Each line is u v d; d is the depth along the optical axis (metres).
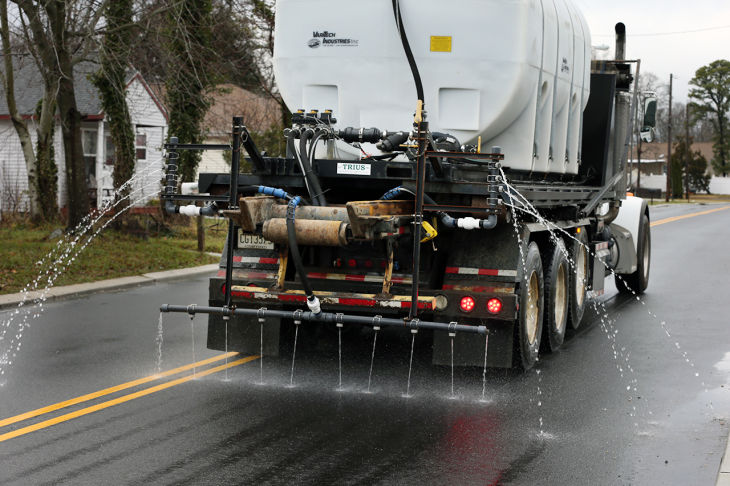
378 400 14.83
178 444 12.20
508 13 17.20
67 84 38.69
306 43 18.14
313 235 14.24
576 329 22.34
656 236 56.78
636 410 14.38
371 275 16.22
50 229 43.91
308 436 12.66
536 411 14.26
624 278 28.89
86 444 12.17
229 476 10.90
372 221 13.98
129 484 10.57
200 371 16.84
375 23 17.64
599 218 24.62
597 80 24.59
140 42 39.38
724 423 13.61
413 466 11.38
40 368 16.98
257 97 70.62
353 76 17.88
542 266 18.17
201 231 39.78
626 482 10.88
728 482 10.76
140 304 25.77
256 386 15.69
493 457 11.80
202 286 30.44
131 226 41.69
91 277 30.94
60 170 57.56
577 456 11.91
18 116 46.56
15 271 30.77
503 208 14.74
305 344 19.27
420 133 14.06
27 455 11.67
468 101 17.44
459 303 15.49
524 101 18.00
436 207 14.55
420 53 17.36
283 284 15.95
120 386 15.57
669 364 18.09
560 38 20.14
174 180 15.69
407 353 18.83
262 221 14.80
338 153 18.62
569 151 22.62
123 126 44.12
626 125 25.36
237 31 47.19
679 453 12.07
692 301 27.55
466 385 16.03
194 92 47.19
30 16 36.91
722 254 43.97
